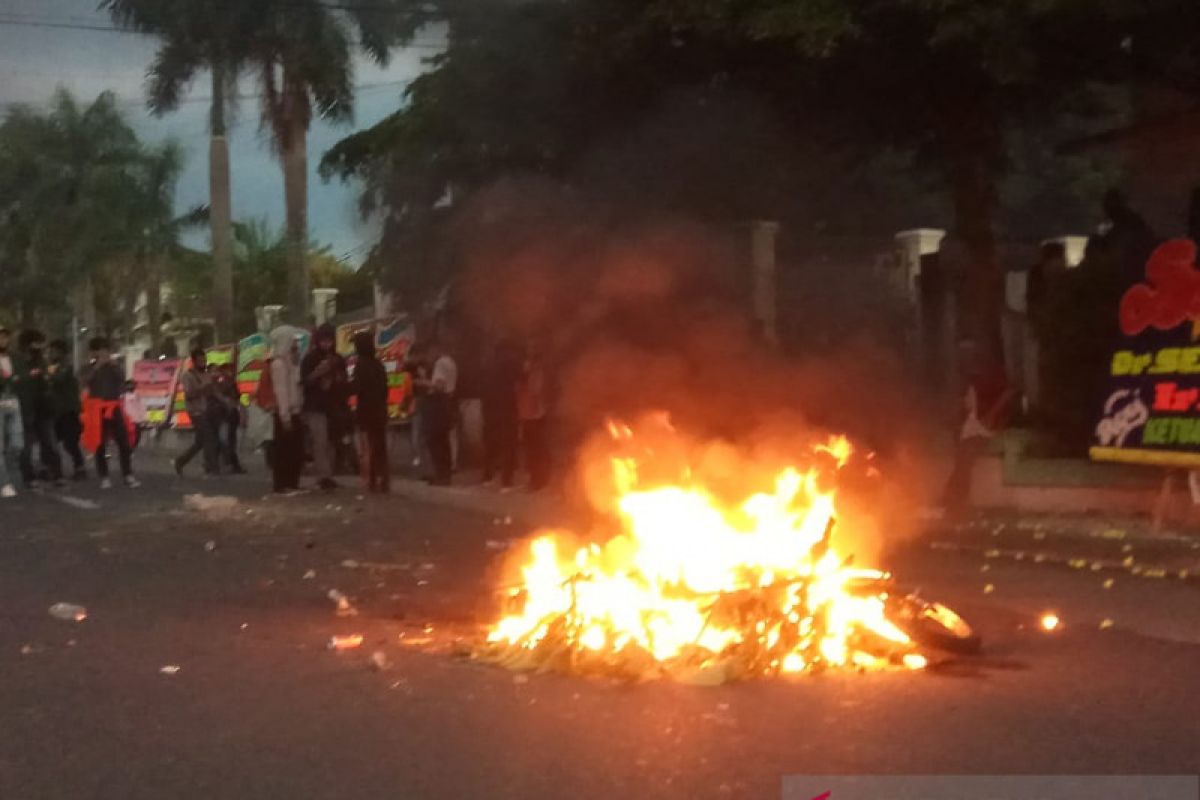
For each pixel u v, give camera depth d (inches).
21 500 697.0
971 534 499.5
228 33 1204.5
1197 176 706.8
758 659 291.3
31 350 775.7
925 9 542.0
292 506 653.3
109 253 2033.7
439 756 237.8
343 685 288.4
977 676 293.6
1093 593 391.9
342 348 1151.0
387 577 436.1
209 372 856.3
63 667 307.0
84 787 223.1
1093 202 1066.7
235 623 358.3
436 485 738.2
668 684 285.6
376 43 1045.8
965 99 640.4
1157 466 518.3
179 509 642.2
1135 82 663.8
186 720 262.4
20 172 2031.3
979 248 653.3
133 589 413.4
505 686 285.9
